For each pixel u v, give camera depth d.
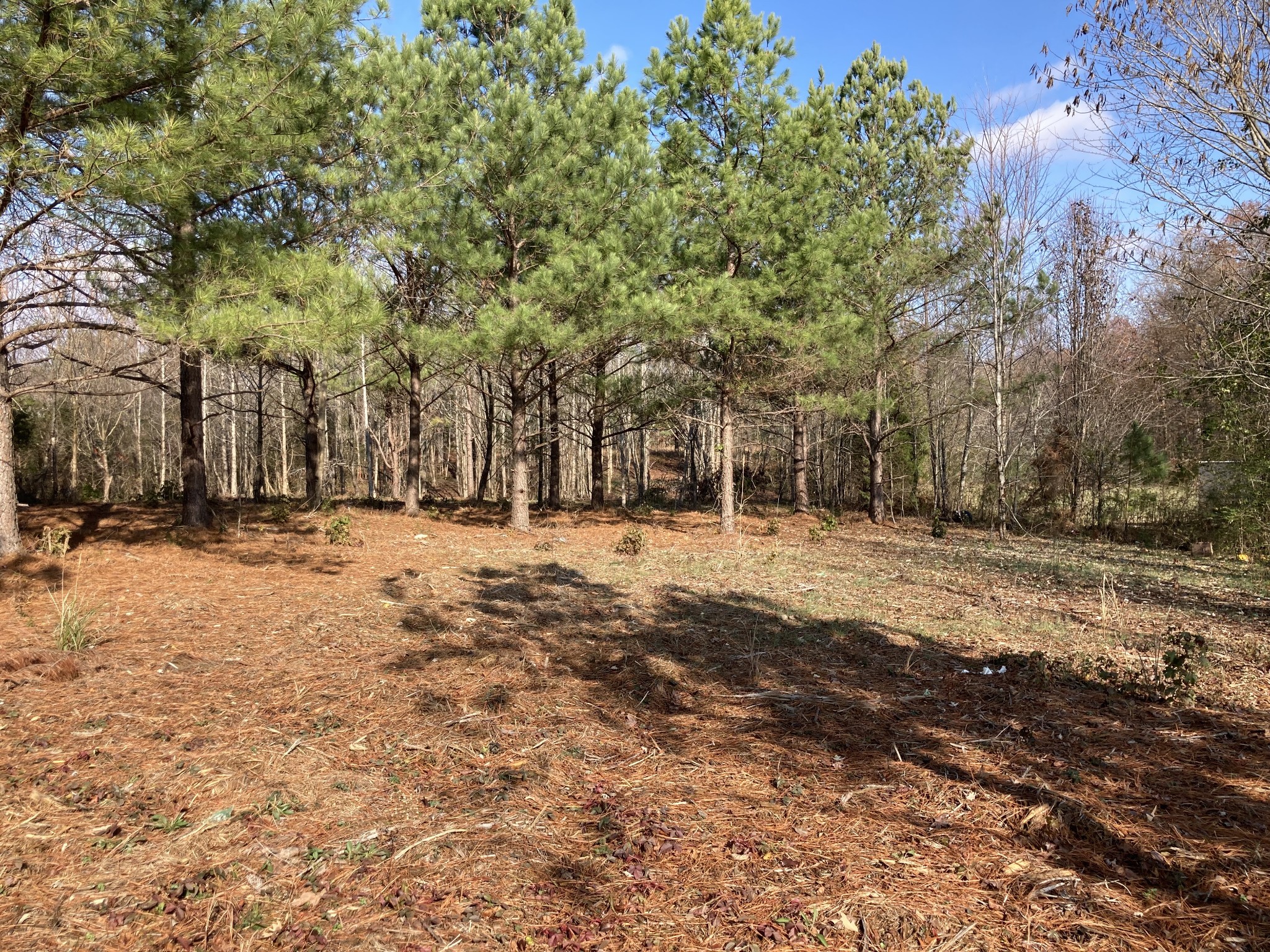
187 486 10.12
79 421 21.36
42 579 7.11
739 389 13.62
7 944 2.17
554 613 6.49
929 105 16.64
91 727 3.74
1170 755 3.55
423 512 14.44
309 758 3.45
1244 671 5.09
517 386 13.01
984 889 2.51
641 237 11.58
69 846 2.70
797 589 8.11
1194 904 2.40
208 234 7.43
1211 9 6.24
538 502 18.66
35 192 5.93
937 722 4.04
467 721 3.93
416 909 2.38
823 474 24.03
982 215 15.16
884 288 15.20
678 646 5.49
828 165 12.77
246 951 2.18
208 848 2.71
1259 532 10.96
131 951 2.18
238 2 7.09
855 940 2.26
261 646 5.27
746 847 2.77
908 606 7.34
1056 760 3.51
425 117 10.64
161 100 6.39
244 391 12.66
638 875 2.58
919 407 20.03
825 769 3.45
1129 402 17.77
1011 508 18.88
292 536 10.58
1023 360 21.31
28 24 5.31
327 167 9.70
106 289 7.57
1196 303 8.42
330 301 7.09
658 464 36.88
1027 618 6.82
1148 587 9.11
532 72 12.34
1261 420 9.43
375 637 5.57
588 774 3.41
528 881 2.54
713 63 12.27
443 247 10.77
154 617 6.00
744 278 12.91
